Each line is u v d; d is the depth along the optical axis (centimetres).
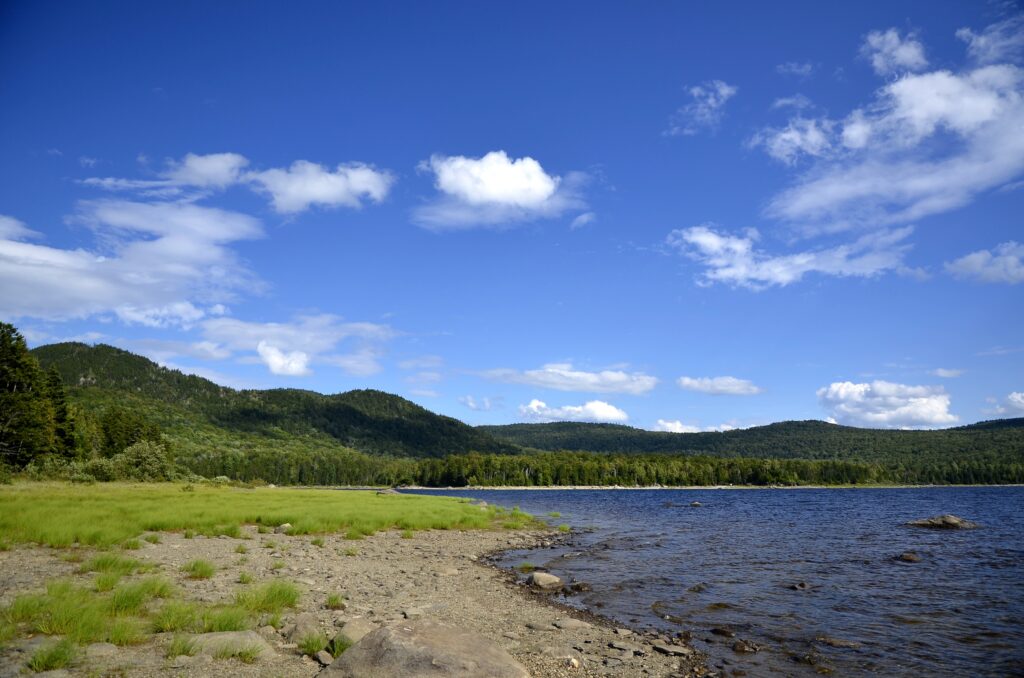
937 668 1195
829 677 1133
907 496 11850
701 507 7762
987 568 2475
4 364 7044
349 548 2581
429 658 878
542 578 2025
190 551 2206
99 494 4331
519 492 16012
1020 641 1389
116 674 844
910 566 2520
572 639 1314
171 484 7019
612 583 2100
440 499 6806
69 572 1595
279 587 1438
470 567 2373
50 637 983
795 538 3662
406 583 1889
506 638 1296
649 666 1145
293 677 884
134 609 1221
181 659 927
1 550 1923
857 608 1725
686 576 2255
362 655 891
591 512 6525
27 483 5647
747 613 1659
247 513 3569
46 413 7331
